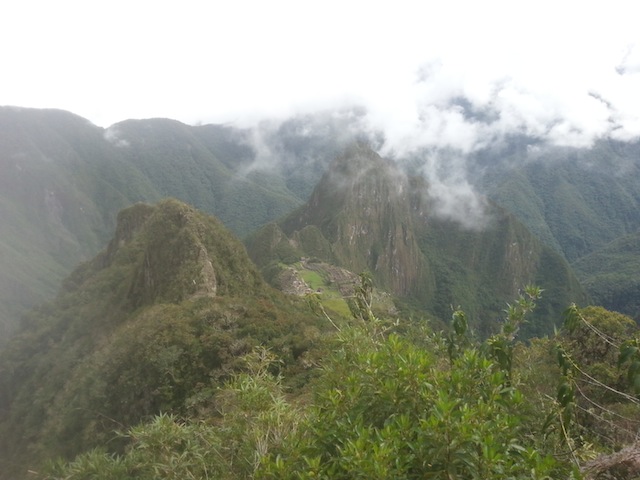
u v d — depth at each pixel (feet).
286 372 76.07
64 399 108.58
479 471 13.41
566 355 23.95
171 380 79.20
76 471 23.94
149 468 23.68
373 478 12.88
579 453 19.79
